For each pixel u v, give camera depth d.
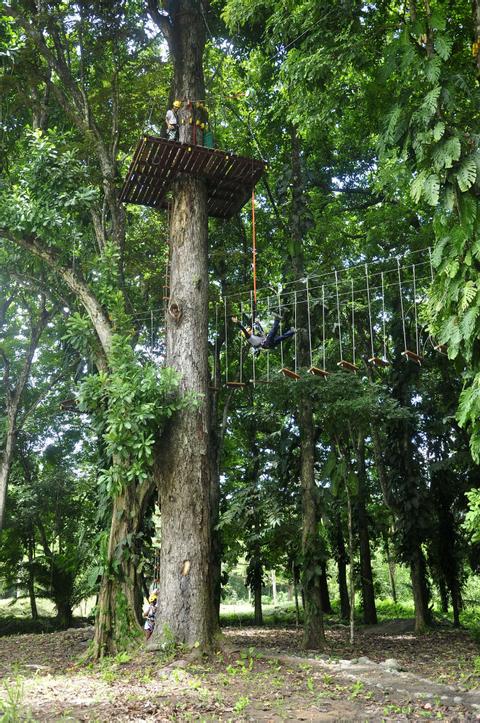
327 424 14.41
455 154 6.86
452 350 7.05
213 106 14.54
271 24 10.86
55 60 14.38
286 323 15.86
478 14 7.49
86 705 6.69
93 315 12.22
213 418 16.66
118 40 15.41
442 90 7.34
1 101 15.16
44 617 23.77
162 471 10.59
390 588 31.78
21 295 20.28
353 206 19.94
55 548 27.69
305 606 13.51
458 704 6.88
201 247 11.70
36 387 23.56
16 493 23.67
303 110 10.46
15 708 5.77
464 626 19.42
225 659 9.54
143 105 15.45
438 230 7.29
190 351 11.10
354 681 8.22
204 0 13.56
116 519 11.17
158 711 6.36
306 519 13.97
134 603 10.77
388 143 7.86
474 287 6.87
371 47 9.35
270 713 6.33
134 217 18.17
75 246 12.60
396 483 18.39
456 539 19.67
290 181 15.73
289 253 15.70
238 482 23.02
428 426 19.59
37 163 12.14
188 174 11.82
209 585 10.24
